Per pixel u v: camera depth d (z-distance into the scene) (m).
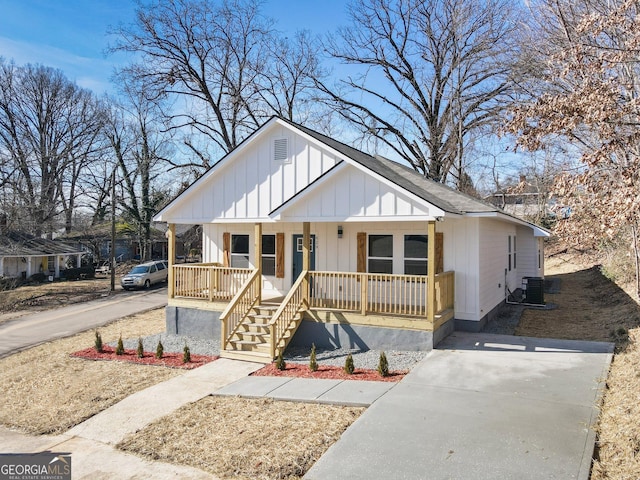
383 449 6.09
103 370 11.23
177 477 5.91
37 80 43.94
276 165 14.26
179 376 10.26
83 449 6.98
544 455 5.69
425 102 32.81
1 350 14.71
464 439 6.25
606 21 7.96
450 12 29.53
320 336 12.27
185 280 14.83
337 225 14.59
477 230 12.74
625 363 9.21
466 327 12.94
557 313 15.84
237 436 6.95
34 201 38.09
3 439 7.64
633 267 18.44
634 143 8.53
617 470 5.27
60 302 24.89
